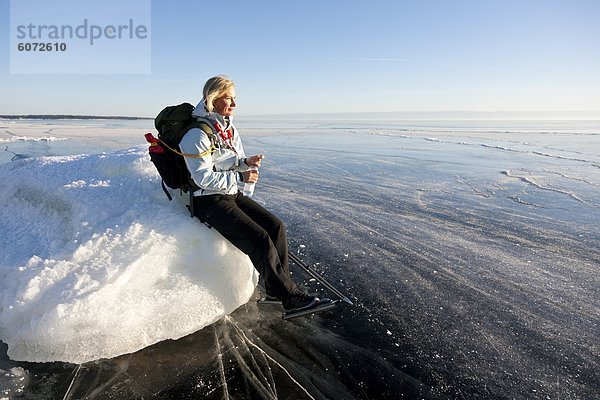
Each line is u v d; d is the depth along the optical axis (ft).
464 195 21.63
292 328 9.24
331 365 8.05
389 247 14.10
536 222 16.97
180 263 9.11
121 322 7.93
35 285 8.05
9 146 42.98
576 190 22.56
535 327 9.36
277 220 9.69
